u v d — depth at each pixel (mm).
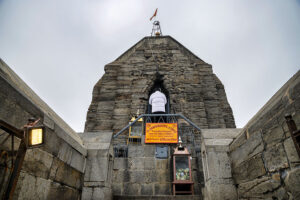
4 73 2451
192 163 6910
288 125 2094
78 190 3975
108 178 4469
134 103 13070
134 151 7152
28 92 2941
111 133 4949
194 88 13820
